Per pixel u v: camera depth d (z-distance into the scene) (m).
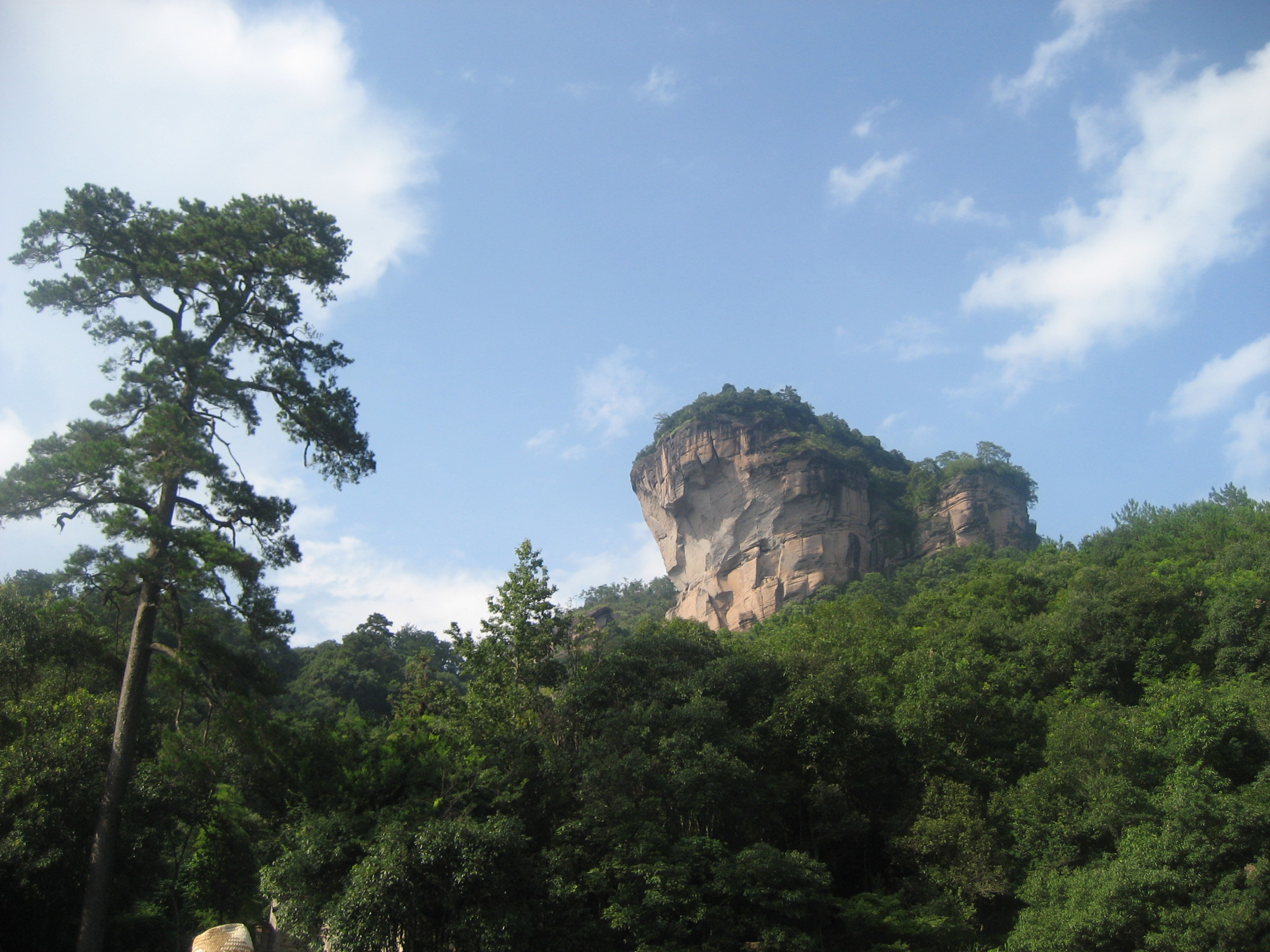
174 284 31.27
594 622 46.22
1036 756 43.97
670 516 147.25
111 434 29.19
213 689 29.61
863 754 40.34
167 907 36.78
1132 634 55.31
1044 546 103.75
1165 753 38.34
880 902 34.50
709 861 32.09
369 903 25.55
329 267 32.44
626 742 36.00
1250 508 79.94
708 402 149.25
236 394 30.25
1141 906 29.52
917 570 125.81
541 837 32.62
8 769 27.67
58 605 34.72
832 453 140.75
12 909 27.19
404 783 30.83
